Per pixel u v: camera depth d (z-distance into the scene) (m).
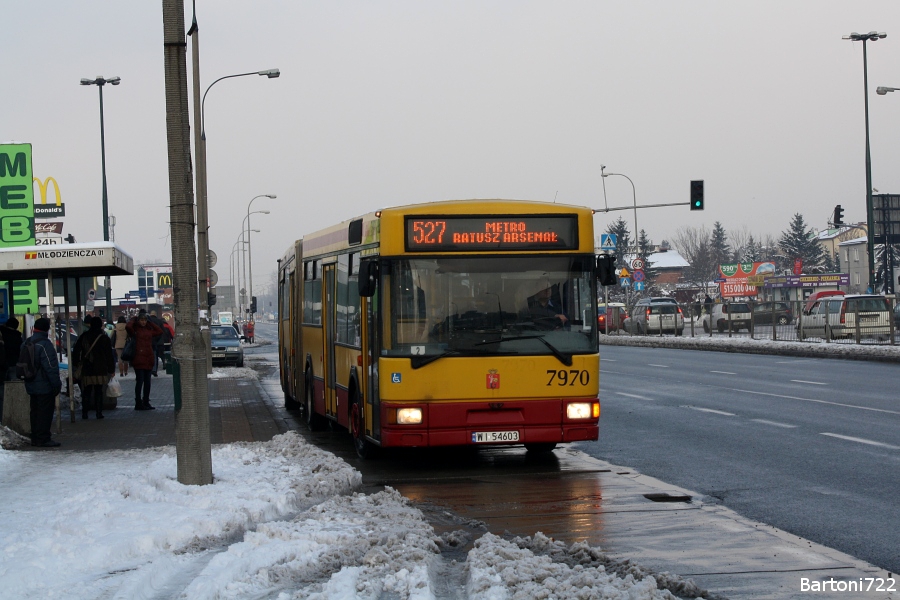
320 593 6.07
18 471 12.29
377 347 11.90
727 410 18.00
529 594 5.88
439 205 11.86
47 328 15.12
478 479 11.60
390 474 12.12
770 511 9.07
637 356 38.50
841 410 17.36
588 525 8.70
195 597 6.24
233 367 41.00
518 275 11.94
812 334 38.69
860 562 7.14
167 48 10.25
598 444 14.31
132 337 21.48
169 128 10.27
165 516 8.59
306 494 9.84
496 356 11.75
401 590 6.21
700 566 7.10
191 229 10.38
